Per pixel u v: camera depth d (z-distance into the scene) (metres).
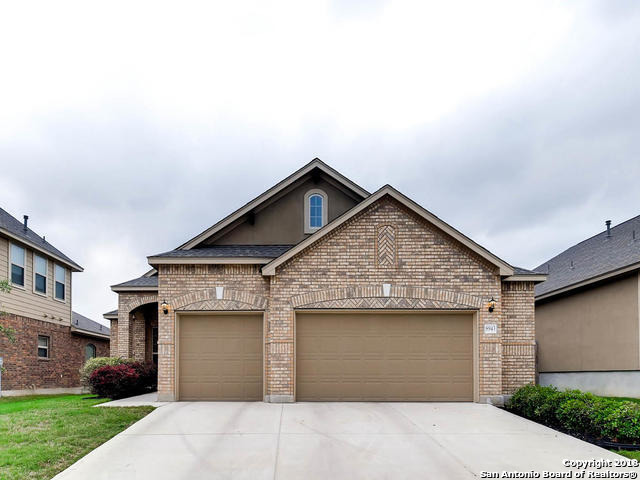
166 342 12.86
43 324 20.62
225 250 14.46
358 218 12.88
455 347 12.83
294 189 15.62
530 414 11.05
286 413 10.98
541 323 20.80
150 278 20.42
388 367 12.71
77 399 15.20
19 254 18.97
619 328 15.42
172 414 10.88
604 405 9.37
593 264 18.22
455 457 7.82
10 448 7.94
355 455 7.88
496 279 12.78
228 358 13.00
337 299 12.64
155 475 6.91
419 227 12.87
